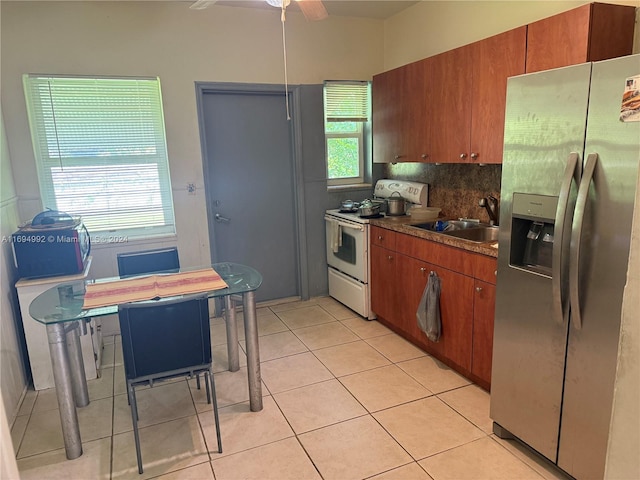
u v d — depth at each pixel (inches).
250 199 157.9
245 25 141.6
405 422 91.4
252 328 93.7
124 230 138.6
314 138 158.7
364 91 164.1
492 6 115.9
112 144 132.2
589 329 65.1
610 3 88.9
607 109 59.6
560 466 73.2
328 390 104.3
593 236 62.8
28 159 121.9
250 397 96.8
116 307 78.6
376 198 167.2
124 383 111.4
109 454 84.6
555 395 72.2
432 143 123.0
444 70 115.6
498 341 82.5
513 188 75.7
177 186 141.1
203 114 143.9
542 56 88.7
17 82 118.3
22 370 108.3
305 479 76.3
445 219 134.2
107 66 127.0
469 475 76.1
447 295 108.6
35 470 80.4
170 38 132.9
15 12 116.0
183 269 104.8
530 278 74.2
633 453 21.9
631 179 57.5
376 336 134.2
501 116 99.3
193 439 88.1
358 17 156.7
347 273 154.3
